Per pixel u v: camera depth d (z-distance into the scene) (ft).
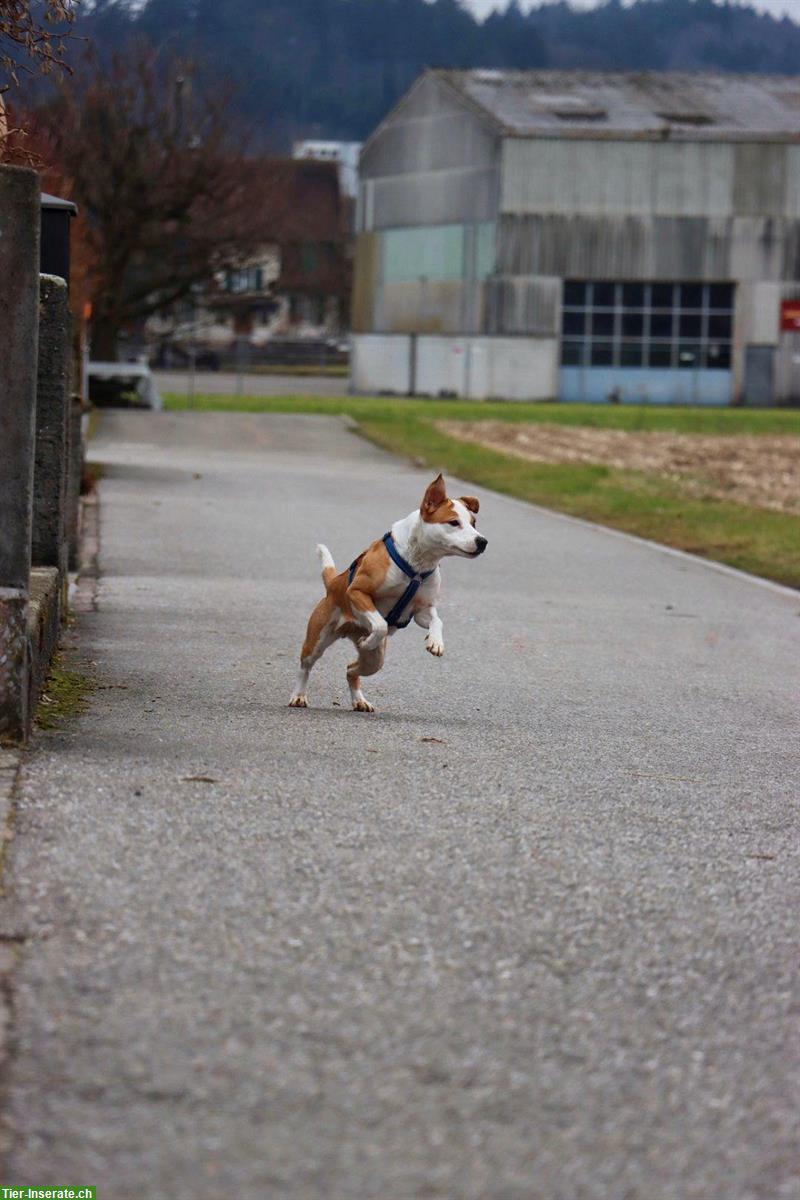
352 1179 12.48
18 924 17.29
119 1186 12.20
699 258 225.97
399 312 239.30
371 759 26.91
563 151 221.05
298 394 232.32
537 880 20.30
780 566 64.75
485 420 172.45
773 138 224.12
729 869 21.53
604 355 227.61
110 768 24.61
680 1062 14.97
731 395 230.07
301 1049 14.65
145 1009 15.29
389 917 18.43
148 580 52.65
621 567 63.98
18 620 25.36
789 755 30.22
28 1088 13.56
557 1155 13.05
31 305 25.00
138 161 166.30
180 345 296.71
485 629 45.83
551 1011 15.96
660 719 33.40
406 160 236.63
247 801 23.18
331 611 31.07
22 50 32.14
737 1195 12.64
